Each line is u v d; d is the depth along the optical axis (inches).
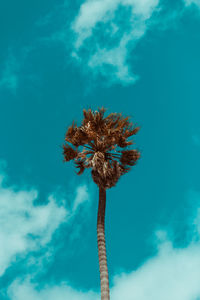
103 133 838.5
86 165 796.0
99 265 657.0
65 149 831.7
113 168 783.1
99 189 765.3
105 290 617.9
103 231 705.6
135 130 855.7
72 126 848.3
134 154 826.8
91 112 858.8
